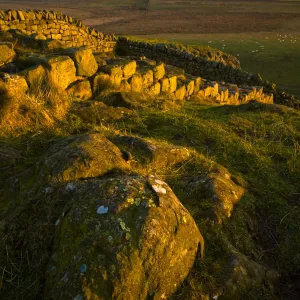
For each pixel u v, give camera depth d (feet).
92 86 26.68
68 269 9.37
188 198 13.62
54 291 9.28
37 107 19.99
